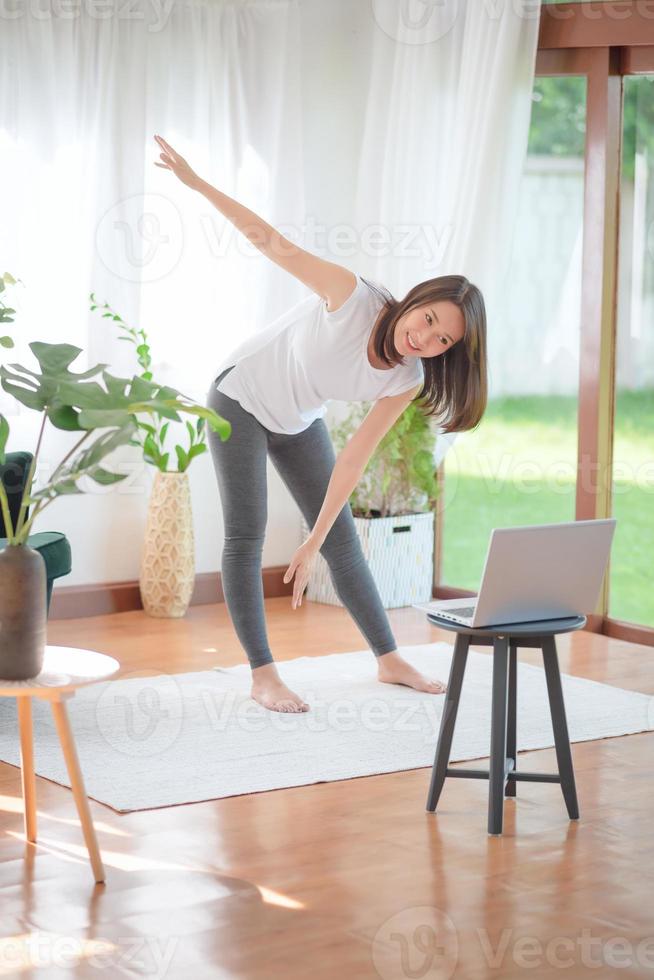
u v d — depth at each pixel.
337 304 3.37
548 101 5.02
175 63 5.08
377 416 3.44
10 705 3.84
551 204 5.08
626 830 2.92
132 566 5.28
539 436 5.21
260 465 3.81
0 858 2.69
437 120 5.23
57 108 4.84
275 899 2.50
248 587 3.87
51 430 4.95
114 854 2.73
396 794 3.14
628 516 4.99
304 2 5.43
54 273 4.87
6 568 2.42
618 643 4.84
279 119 5.29
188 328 5.18
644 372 4.91
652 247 4.86
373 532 5.28
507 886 2.58
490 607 2.84
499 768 2.88
